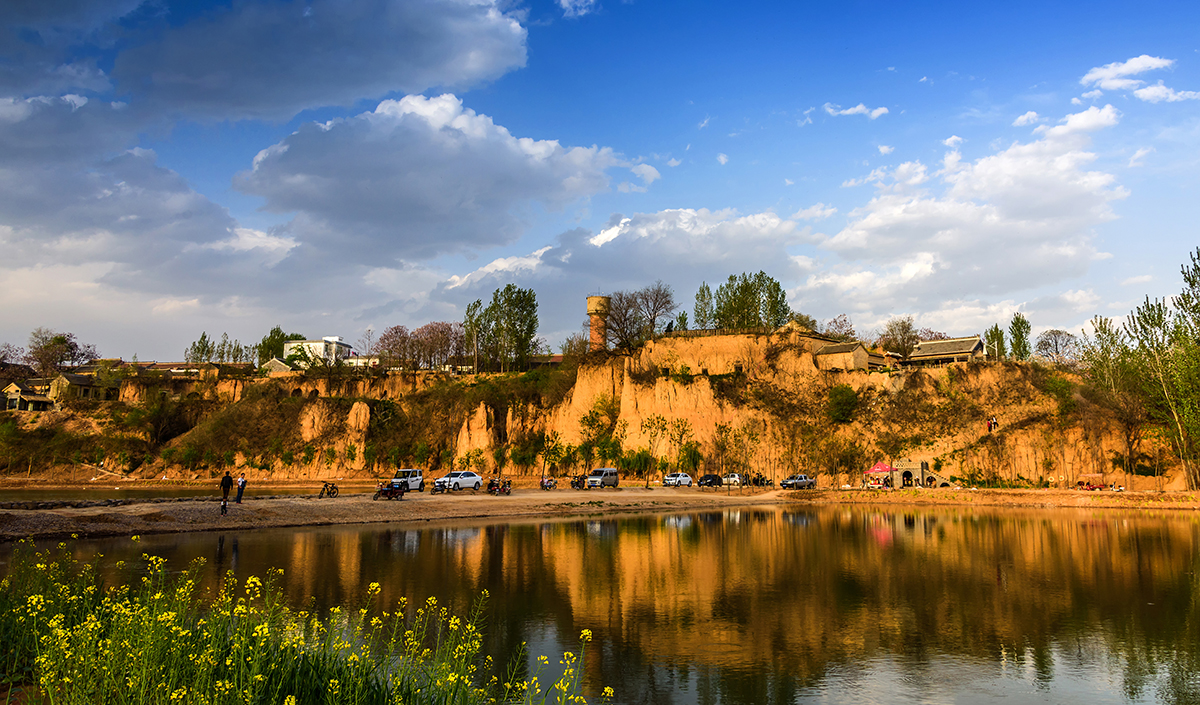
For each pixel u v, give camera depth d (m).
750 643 18.56
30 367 162.62
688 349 113.12
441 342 147.88
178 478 107.69
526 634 18.81
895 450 95.06
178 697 8.69
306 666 11.27
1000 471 89.81
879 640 19.00
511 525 47.16
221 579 23.27
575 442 104.38
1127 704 14.54
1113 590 25.75
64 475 108.69
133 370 152.12
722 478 89.31
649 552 34.53
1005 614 22.03
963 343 115.31
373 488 89.69
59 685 10.09
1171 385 78.75
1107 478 84.00
